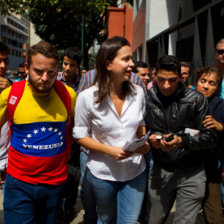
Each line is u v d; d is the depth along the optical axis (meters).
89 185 2.24
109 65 1.93
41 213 2.06
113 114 1.97
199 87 2.62
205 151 2.30
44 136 1.90
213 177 2.49
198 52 4.61
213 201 2.47
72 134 2.29
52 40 19.11
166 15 9.95
